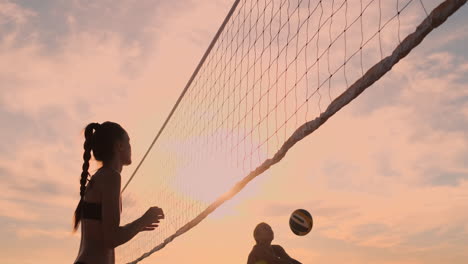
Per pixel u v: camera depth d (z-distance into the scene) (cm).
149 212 271
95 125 273
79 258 259
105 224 254
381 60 320
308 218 666
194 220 606
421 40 290
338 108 357
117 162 271
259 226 664
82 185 266
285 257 665
